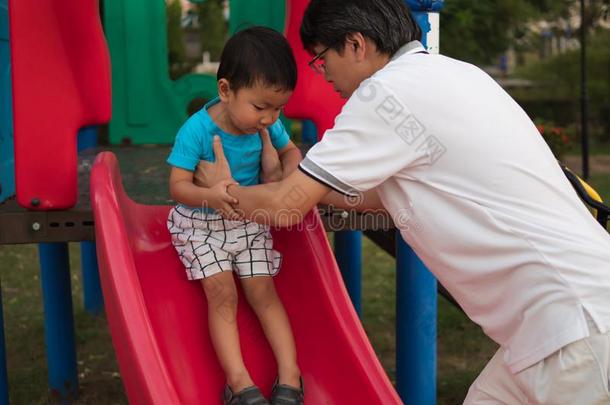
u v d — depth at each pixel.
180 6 9.62
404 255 3.06
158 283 2.24
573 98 12.63
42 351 4.34
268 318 2.18
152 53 4.68
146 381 1.81
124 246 2.01
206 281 2.15
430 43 2.70
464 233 1.71
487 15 8.38
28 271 6.07
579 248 1.66
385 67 1.78
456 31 8.41
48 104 2.31
